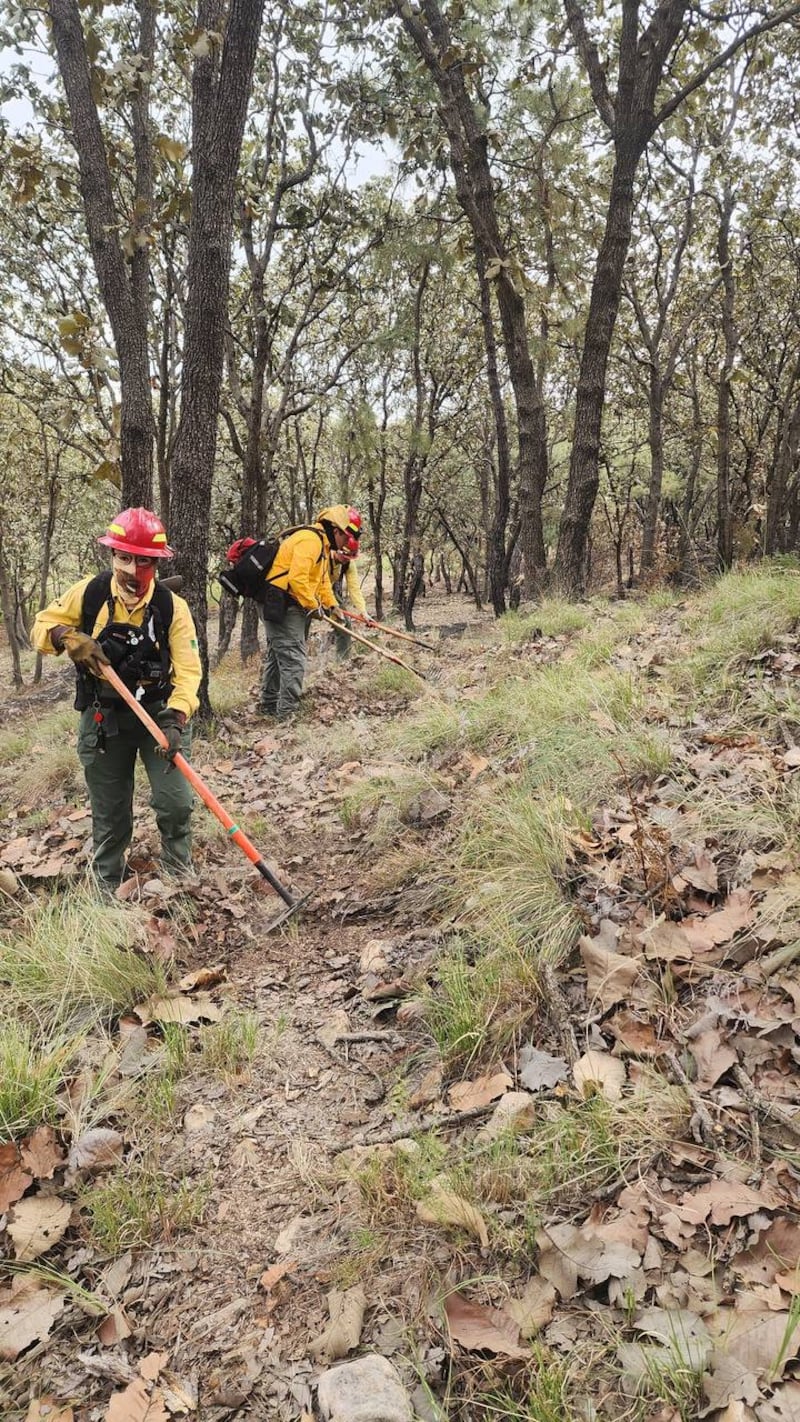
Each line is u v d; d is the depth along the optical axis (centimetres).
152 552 347
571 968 270
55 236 1159
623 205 885
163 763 392
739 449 2028
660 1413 149
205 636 657
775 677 429
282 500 1916
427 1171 214
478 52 950
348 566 841
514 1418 158
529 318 1374
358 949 344
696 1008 236
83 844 470
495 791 405
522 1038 254
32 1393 184
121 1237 217
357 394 1391
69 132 956
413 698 705
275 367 1353
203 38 540
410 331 1338
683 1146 199
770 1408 142
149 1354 189
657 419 1471
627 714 425
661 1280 171
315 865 430
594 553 2923
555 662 612
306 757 594
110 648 359
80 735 379
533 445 1023
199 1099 264
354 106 1034
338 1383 163
